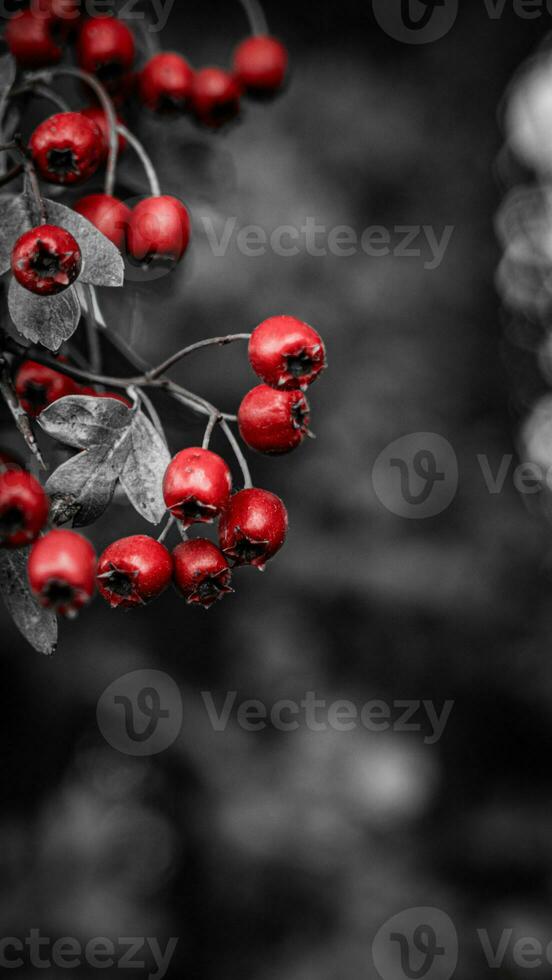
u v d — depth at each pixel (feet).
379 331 3.65
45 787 2.89
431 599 3.42
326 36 4.05
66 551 1.29
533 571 3.87
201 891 3.04
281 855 2.98
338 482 3.40
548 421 4.43
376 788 3.14
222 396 2.95
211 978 2.96
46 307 1.34
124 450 1.35
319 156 3.76
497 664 3.69
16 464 1.36
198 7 3.32
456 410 4.06
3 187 1.42
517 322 4.46
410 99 4.14
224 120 1.60
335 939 3.05
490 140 4.44
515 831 3.57
